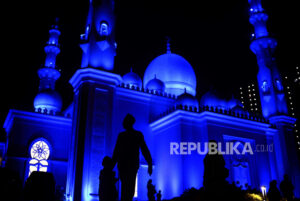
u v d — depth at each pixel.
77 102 25.78
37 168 26.69
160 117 28.83
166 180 26.44
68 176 23.98
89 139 23.11
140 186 26.81
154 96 30.73
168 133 27.58
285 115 33.06
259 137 30.58
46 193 8.59
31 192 8.38
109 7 28.48
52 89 32.72
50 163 27.33
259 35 36.38
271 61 35.44
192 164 25.59
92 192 21.83
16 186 6.82
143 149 6.86
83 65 26.75
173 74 35.47
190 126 26.91
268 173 29.64
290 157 31.77
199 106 29.59
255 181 28.34
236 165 27.72
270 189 17.55
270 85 34.47
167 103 31.38
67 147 28.66
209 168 7.92
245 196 18.56
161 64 36.34
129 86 29.67
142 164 27.61
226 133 28.03
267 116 33.94
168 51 39.03
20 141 26.72
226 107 31.20
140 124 29.09
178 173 25.25
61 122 29.08
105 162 11.14
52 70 35.00
